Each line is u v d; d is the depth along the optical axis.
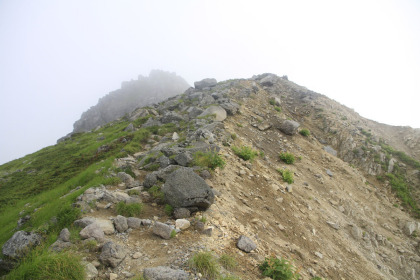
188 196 8.44
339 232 14.44
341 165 23.92
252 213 10.46
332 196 18.48
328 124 31.31
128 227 7.55
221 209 9.38
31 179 24.91
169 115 25.77
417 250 17.81
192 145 13.83
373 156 26.89
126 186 10.84
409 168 26.55
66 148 34.97
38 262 5.32
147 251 6.57
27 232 6.86
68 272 5.19
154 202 9.27
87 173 15.68
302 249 10.29
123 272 5.65
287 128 24.39
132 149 19.06
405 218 20.41
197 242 7.12
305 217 13.35
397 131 39.38
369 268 12.75
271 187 13.88
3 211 18.14
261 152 18.22
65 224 7.56
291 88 40.97
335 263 10.95
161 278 5.19
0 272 5.98
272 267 6.62
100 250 6.28
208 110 21.05
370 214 19.44
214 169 11.87
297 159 21.08
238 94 29.25
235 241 7.79
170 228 7.29
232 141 16.97
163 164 12.20
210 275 5.75
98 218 7.78
